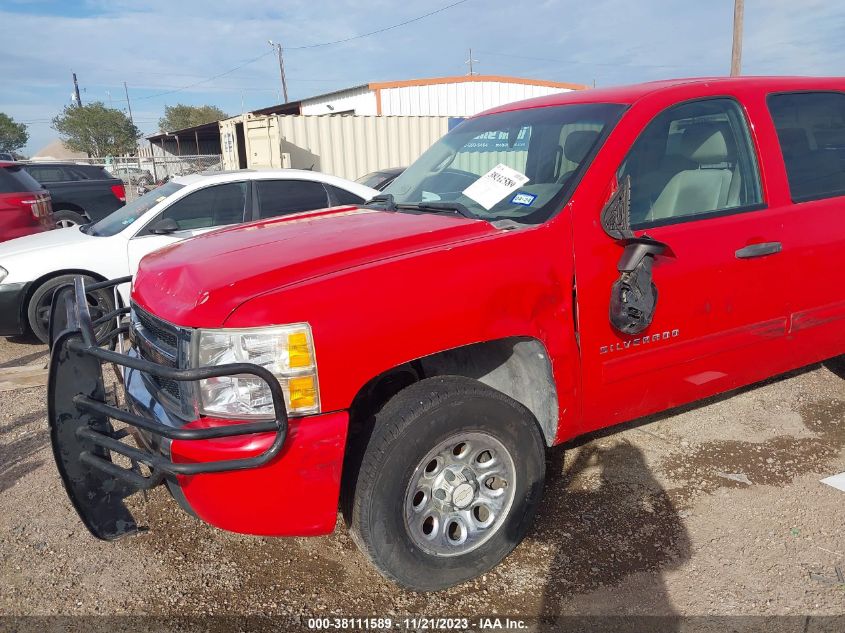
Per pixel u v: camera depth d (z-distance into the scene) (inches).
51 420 97.4
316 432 88.4
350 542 121.6
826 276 138.7
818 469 138.5
